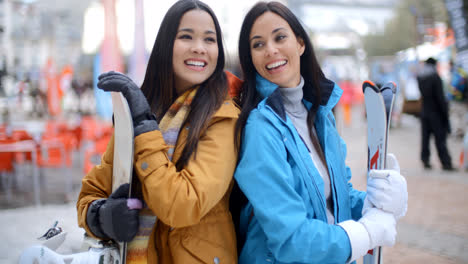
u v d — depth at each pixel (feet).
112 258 3.97
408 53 64.08
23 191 18.70
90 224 3.98
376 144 4.52
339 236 4.00
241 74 5.29
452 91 35.88
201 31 4.59
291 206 4.01
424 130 22.41
